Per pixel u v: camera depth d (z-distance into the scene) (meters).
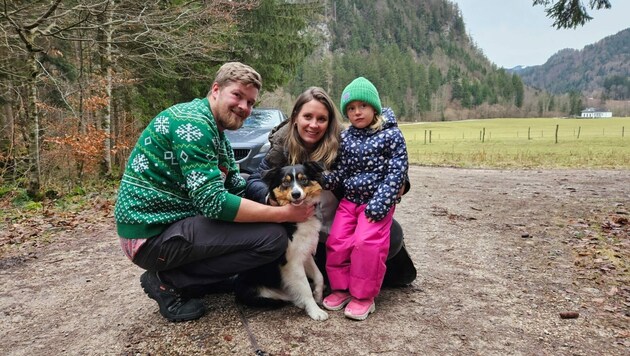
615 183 7.62
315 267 2.83
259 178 3.08
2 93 9.45
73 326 2.65
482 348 2.24
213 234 2.41
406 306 2.75
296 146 2.85
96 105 9.01
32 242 4.63
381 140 2.63
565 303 2.74
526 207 5.63
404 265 2.92
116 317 2.74
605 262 3.43
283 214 2.48
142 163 2.35
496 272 3.33
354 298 2.64
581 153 15.08
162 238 2.37
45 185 8.20
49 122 9.76
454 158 14.62
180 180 2.40
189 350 2.28
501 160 13.41
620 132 35.75
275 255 2.50
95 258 4.05
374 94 2.68
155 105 12.41
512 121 77.62
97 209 6.30
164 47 9.12
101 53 9.41
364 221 2.59
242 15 13.17
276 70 14.59
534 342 2.29
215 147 2.40
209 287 2.96
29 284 3.41
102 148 9.16
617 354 2.16
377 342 2.31
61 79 10.30
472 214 5.36
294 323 2.54
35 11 7.39
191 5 9.10
